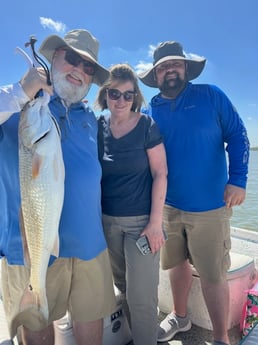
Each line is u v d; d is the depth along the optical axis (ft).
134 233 8.05
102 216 8.39
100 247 7.45
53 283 7.07
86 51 7.39
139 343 8.02
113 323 8.86
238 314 9.89
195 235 8.90
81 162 7.06
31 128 5.71
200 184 8.77
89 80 7.48
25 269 6.73
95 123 7.79
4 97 5.83
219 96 8.89
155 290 8.05
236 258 10.34
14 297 6.95
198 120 8.74
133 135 7.93
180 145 8.88
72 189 6.93
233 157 8.78
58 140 5.92
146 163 8.04
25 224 6.02
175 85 9.02
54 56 7.27
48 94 5.88
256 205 40.01
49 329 7.39
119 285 8.91
